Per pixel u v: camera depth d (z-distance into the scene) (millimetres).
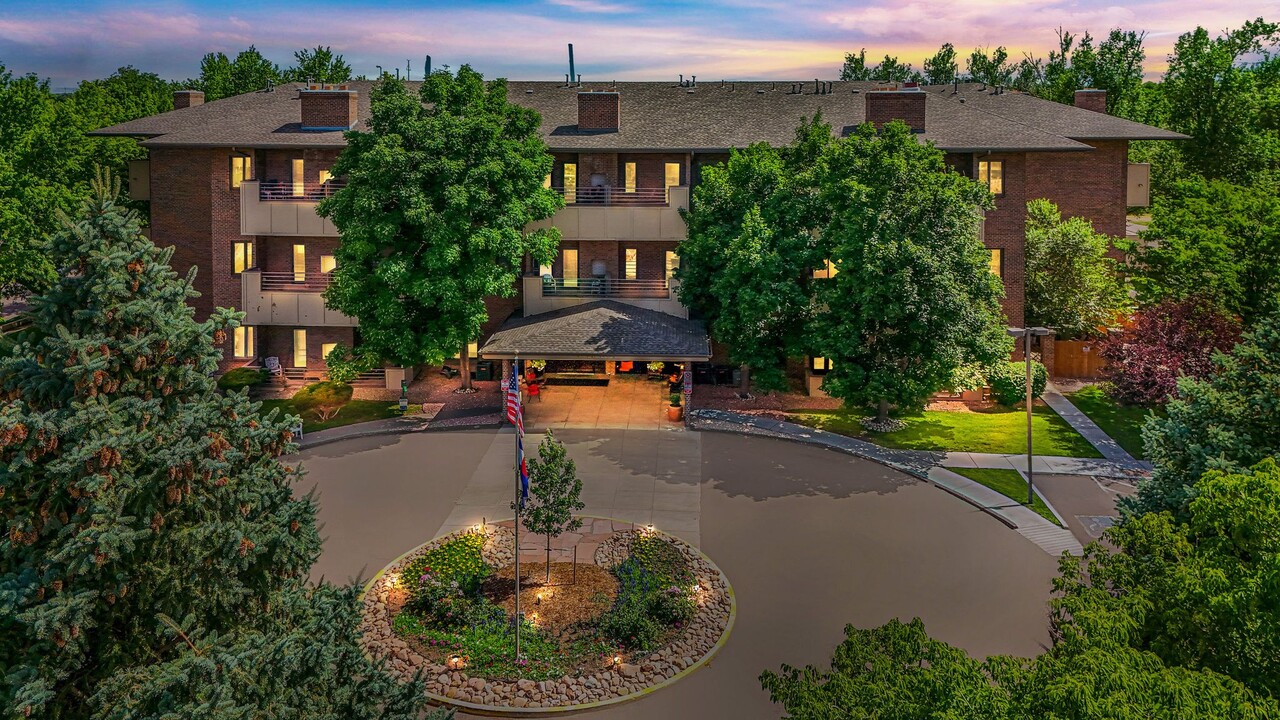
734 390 43281
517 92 51219
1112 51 73875
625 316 40156
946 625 22281
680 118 46875
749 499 30234
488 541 26516
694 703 19141
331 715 12961
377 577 24250
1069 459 33812
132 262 12648
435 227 35594
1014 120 48031
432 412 39469
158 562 12336
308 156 43500
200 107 47469
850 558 25844
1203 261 35188
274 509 14094
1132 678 10422
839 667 13516
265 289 42781
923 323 32250
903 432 37000
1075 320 43250
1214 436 21328
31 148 46188
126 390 12469
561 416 39250
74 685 11930
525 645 20922
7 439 10938
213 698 11039
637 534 27047
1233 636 12234
